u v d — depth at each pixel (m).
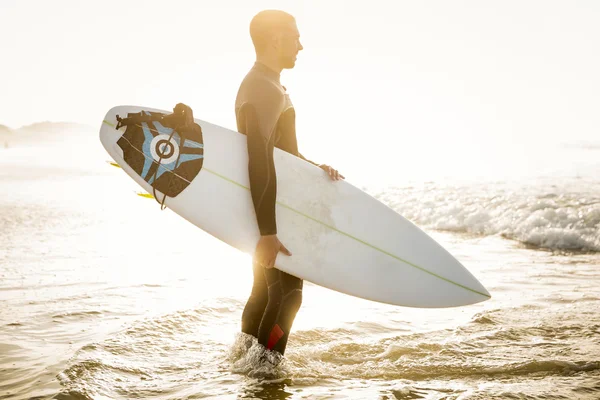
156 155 2.34
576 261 5.08
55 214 9.78
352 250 2.40
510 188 10.80
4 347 2.56
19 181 22.25
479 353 2.45
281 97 2.16
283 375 2.19
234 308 3.23
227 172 2.33
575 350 2.44
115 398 1.95
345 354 2.48
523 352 2.44
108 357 2.35
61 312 3.16
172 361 2.34
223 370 2.24
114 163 2.35
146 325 2.80
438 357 2.41
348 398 1.94
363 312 3.25
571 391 1.95
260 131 2.07
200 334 2.73
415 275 2.47
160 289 3.79
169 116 2.37
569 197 8.50
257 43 2.22
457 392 1.98
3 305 3.35
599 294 3.61
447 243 6.41
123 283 4.00
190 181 2.32
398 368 2.28
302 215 2.35
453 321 3.04
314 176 2.44
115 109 2.45
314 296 3.69
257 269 2.45
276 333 2.24
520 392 1.95
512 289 3.86
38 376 2.16
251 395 1.98
